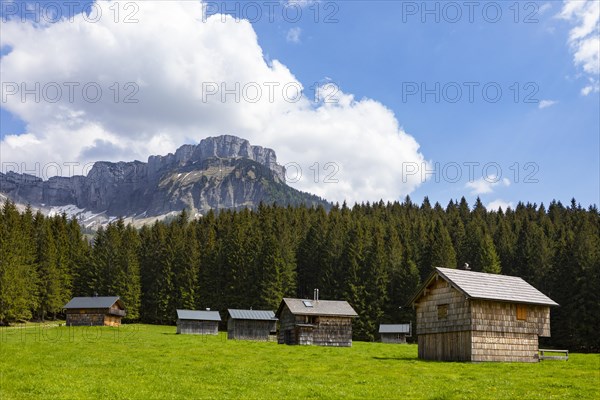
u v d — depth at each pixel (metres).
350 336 91.38
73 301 118.44
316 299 94.50
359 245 138.00
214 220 189.75
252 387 33.25
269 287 134.38
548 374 41.69
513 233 156.38
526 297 56.31
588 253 103.88
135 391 30.41
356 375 40.12
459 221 170.38
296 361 50.72
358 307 126.81
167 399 28.52
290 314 91.31
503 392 32.41
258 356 55.00
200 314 110.81
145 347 62.91
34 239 150.88
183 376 37.38
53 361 44.59
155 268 155.50
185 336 95.25
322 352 64.38
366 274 130.50
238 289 141.25
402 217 182.88
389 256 139.50
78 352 53.75
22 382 32.50
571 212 191.88
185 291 145.62
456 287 53.88
